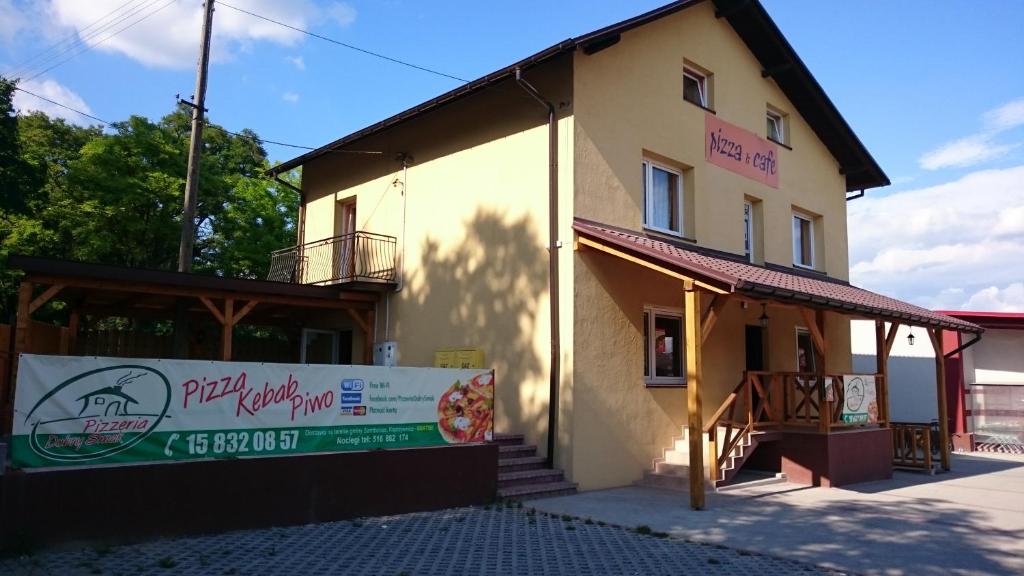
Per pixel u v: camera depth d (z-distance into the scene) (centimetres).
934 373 2188
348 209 1730
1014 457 1855
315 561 675
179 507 738
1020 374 2108
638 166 1293
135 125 2419
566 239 1168
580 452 1127
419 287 1450
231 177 2758
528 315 1219
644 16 1262
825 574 695
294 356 1805
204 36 1562
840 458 1270
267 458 802
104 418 711
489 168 1324
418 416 938
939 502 1107
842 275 1886
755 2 1507
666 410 1289
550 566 689
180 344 1421
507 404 1239
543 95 1234
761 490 1173
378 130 1493
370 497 875
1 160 2066
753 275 1158
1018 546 817
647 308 1312
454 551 734
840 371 1809
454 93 1295
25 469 666
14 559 641
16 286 2189
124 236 2411
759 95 1644
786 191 1695
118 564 639
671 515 953
